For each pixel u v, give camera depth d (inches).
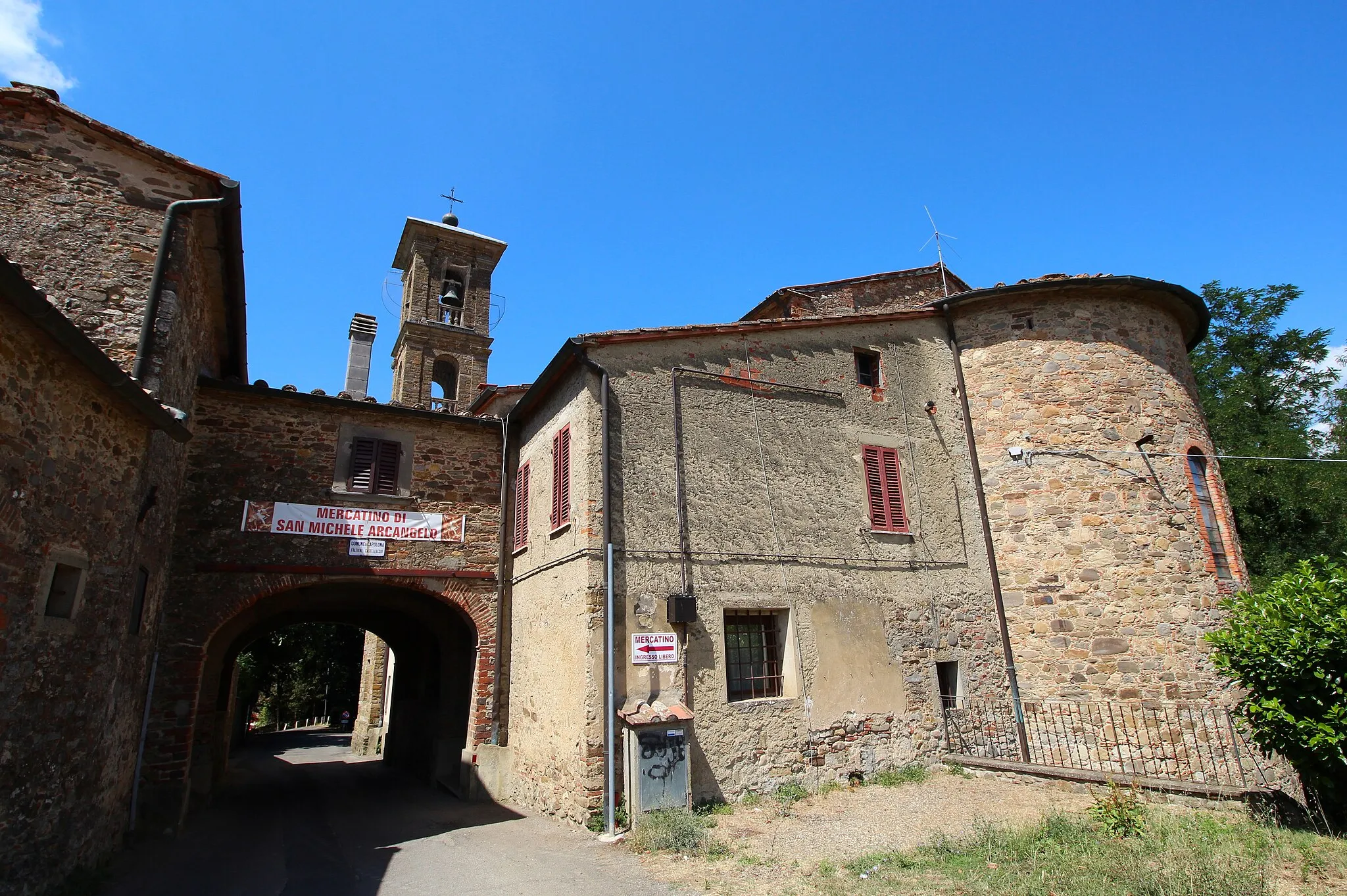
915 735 425.1
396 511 461.4
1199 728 418.0
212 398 428.8
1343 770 289.1
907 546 460.1
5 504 207.3
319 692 1435.8
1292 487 771.4
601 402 391.2
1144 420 473.4
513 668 460.4
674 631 373.1
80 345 218.4
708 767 360.2
